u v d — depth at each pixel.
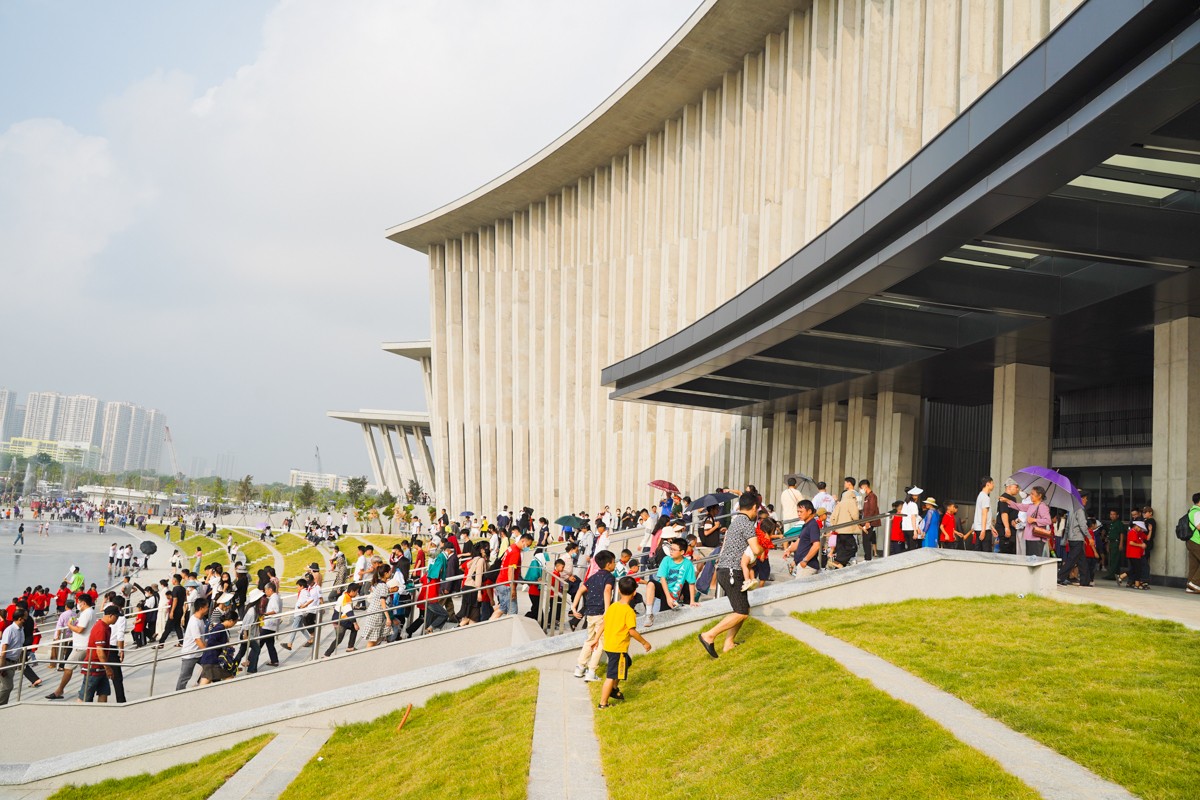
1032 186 13.02
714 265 39.28
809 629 12.60
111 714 16.44
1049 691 8.84
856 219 16.84
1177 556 17.89
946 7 26.08
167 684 18.92
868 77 29.30
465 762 10.18
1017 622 11.95
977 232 14.74
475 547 17.70
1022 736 7.83
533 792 8.75
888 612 13.21
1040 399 23.75
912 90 27.08
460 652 16.67
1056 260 18.73
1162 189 14.91
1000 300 18.33
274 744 12.63
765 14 34.69
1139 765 6.89
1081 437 27.53
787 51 34.81
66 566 59.09
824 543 18.64
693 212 41.34
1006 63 22.75
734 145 38.75
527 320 57.91
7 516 116.94
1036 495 15.50
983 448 33.19
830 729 8.50
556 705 11.59
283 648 20.59
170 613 20.88
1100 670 9.36
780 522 17.95
